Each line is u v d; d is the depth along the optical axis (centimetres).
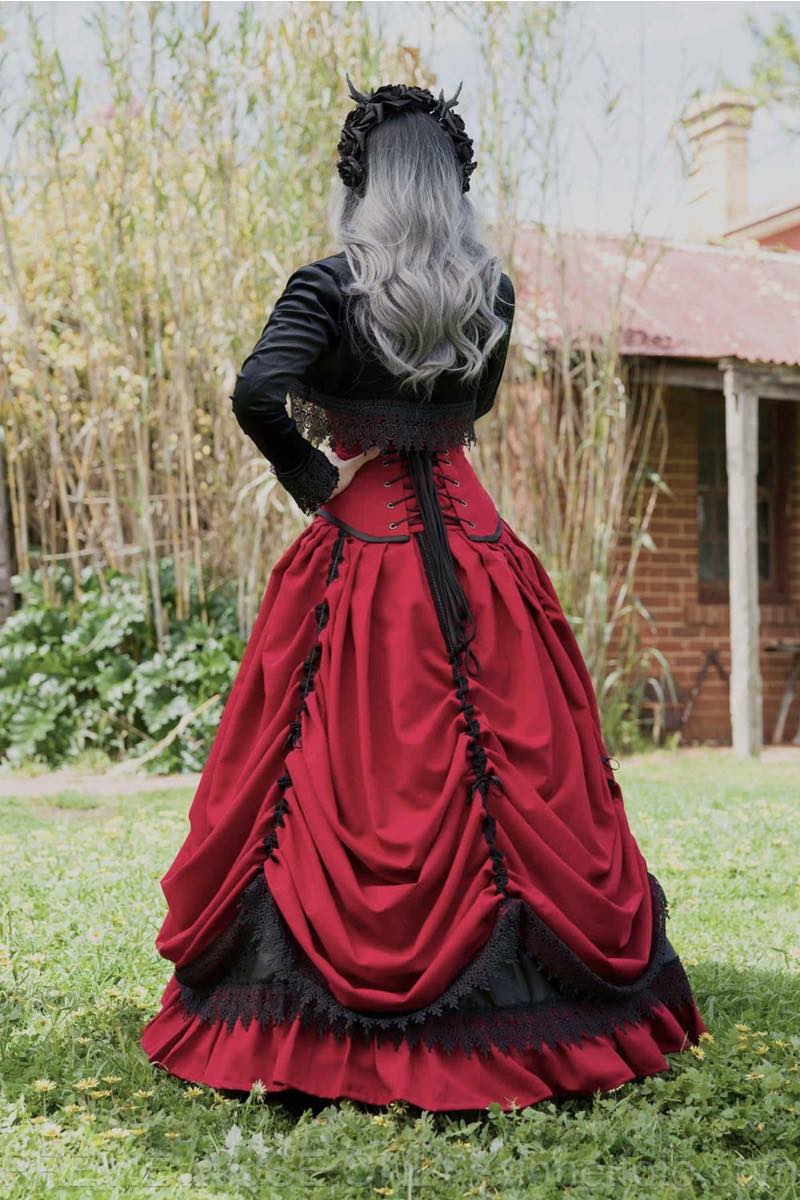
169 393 773
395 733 221
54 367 816
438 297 226
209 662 746
